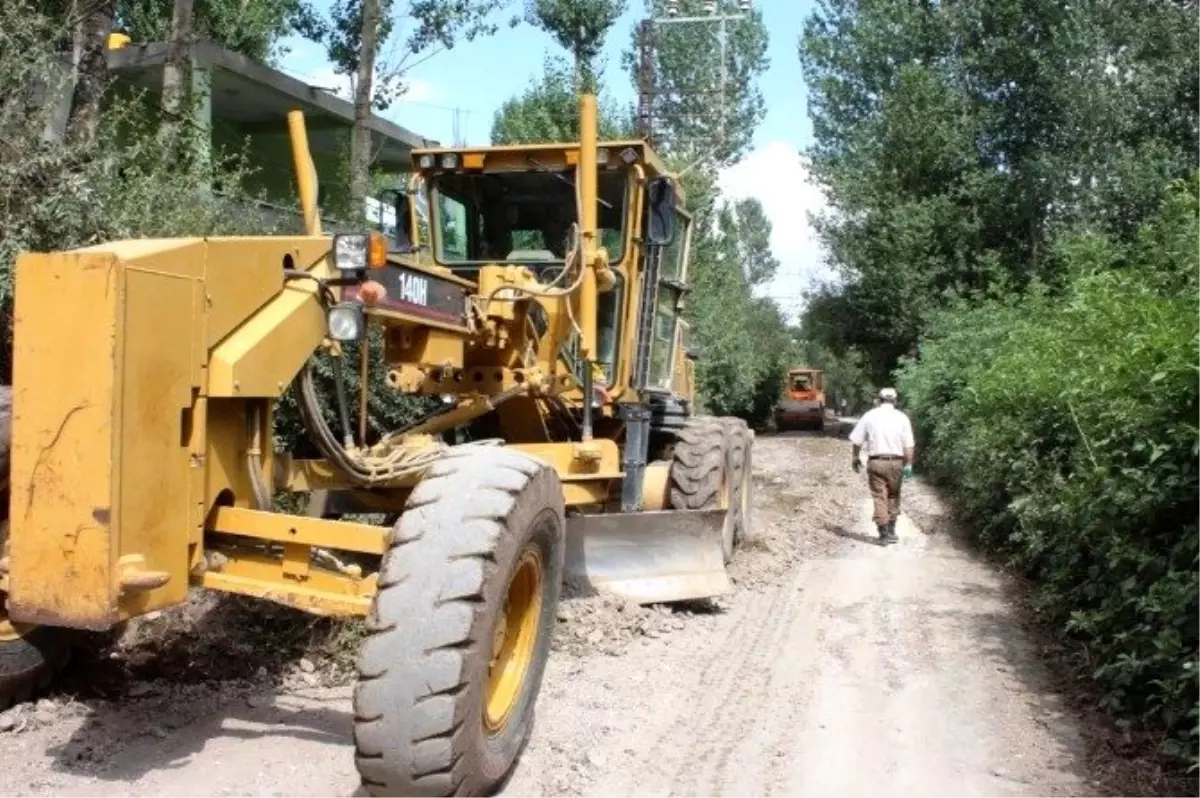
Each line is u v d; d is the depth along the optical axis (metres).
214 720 5.08
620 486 7.67
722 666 6.53
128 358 3.72
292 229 11.32
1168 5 25.89
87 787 4.31
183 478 4.02
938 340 24.05
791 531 12.08
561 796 4.51
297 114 6.06
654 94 28.34
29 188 7.54
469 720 3.87
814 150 34.06
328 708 5.30
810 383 41.78
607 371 7.50
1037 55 28.08
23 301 3.72
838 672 6.48
